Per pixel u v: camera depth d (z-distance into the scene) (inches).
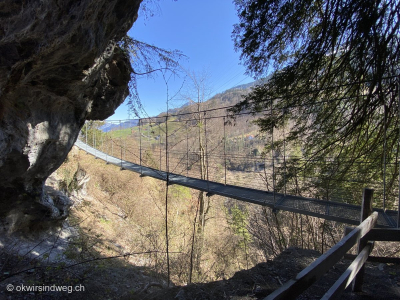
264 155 195.3
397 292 75.0
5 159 114.2
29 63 83.0
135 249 260.7
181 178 226.1
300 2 136.1
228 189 177.5
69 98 129.4
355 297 72.6
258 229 234.8
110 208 371.9
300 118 167.5
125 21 101.0
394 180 142.5
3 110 102.1
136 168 291.0
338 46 130.0
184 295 84.4
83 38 79.5
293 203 131.0
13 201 154.6
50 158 153.7
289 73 154.9
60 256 165.5
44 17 61.9
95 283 151.2
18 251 149.1
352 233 53.7
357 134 153.6
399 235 63.1
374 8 107.9
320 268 39.5
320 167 165.6
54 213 190.1
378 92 121.0
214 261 265.1
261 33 158.9
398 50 115.0
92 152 410.9
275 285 87.0
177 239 279.7
